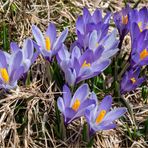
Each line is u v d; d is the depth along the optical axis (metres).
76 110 0.70
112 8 0.95
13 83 0.72
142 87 0.81
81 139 0.74
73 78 0.73
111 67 0.83
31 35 0.85
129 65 0.80
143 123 0.79
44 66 0.80
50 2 0.91
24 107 0.76
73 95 0.72
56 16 0.90
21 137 0.74
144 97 0.81
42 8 0.90
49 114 0.76
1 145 0.73
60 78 0.78
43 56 0.79
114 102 0.79
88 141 0.73
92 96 0.71
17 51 0.71
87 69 0.72
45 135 0.74
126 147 0.76
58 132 0.74
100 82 0.82
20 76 0.74
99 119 0.70
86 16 0.79
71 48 0.77
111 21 0.92
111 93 0.80
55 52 0.75
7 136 0.74
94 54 0.74
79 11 0.92
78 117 0.71
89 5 0.94
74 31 0.88
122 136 0.77
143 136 0.77
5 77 0.72
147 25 0.82
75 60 0.71
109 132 0.76
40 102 0.77
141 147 0.76
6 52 0.76
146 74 0.84
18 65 0.72
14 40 0.85
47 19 0.88
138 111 0.80
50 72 0.78
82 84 0.74
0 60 0.72
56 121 0.74
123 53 0.87
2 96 0.76
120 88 0.78
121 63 0.84
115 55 0.83
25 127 0.74
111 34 0.77
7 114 0.75
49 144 0.74
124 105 0.79
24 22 0.87
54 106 0.76
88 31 0.77
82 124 0.75
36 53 0.74
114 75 0.80
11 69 0.72
